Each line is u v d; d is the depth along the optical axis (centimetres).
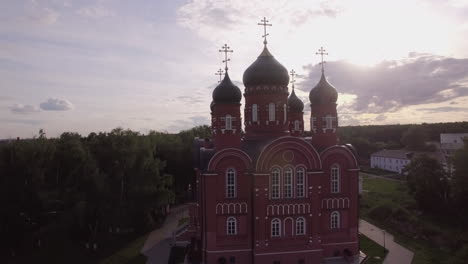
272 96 5512
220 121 5266
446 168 11250
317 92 5656
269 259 4912
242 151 4997
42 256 6062
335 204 5366
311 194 5056
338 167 5400
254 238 4909
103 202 6425
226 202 4972
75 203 6412
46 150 7062
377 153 16512
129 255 5966
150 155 7181
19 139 7050
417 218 7562
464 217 7512
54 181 7688
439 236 6431
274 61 5566
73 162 7456
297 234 5044
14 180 6444
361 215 8144
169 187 9819
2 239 6166
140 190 6831
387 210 7888
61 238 6700
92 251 6244
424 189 8156
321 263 5103
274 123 5531
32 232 6794
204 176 4938
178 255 5844
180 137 12112
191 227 6388
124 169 6838
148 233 7194
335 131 5656
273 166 4988
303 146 5038
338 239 5356
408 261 5319
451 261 5272
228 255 4947
